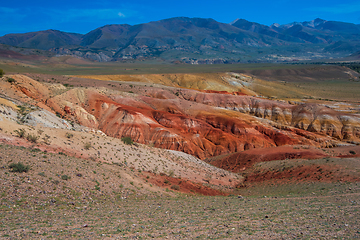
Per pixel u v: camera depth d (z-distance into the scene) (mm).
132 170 32594
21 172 20625
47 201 18516
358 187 30812
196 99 147375
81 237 12367
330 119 121250
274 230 14086
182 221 16344
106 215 17344
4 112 39156
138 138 87750
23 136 29078
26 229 13016
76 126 56719
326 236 12742
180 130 97500
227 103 145000
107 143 37969
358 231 13484
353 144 108625
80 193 21344
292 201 25609
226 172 51312
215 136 97125
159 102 117875
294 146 71375
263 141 99250
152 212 19062
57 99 88312
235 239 12492
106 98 106312
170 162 42844
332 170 40281
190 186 35438
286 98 185125
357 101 182125
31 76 124750
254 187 41312
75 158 28453
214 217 17641
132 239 12406
